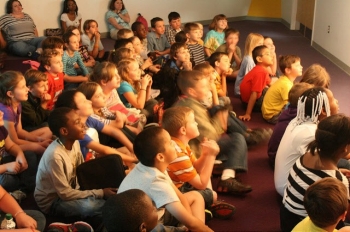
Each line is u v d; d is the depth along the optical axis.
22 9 6.42
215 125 2.88
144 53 5.45
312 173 2.10
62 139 2.37
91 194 2.38
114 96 3.38
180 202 2.00
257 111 4.21
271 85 4.04
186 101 2.82
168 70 3.65
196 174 2.30
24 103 3.18
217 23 5.69
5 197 2.09
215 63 4.14
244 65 4.52
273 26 8.93
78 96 2.71
